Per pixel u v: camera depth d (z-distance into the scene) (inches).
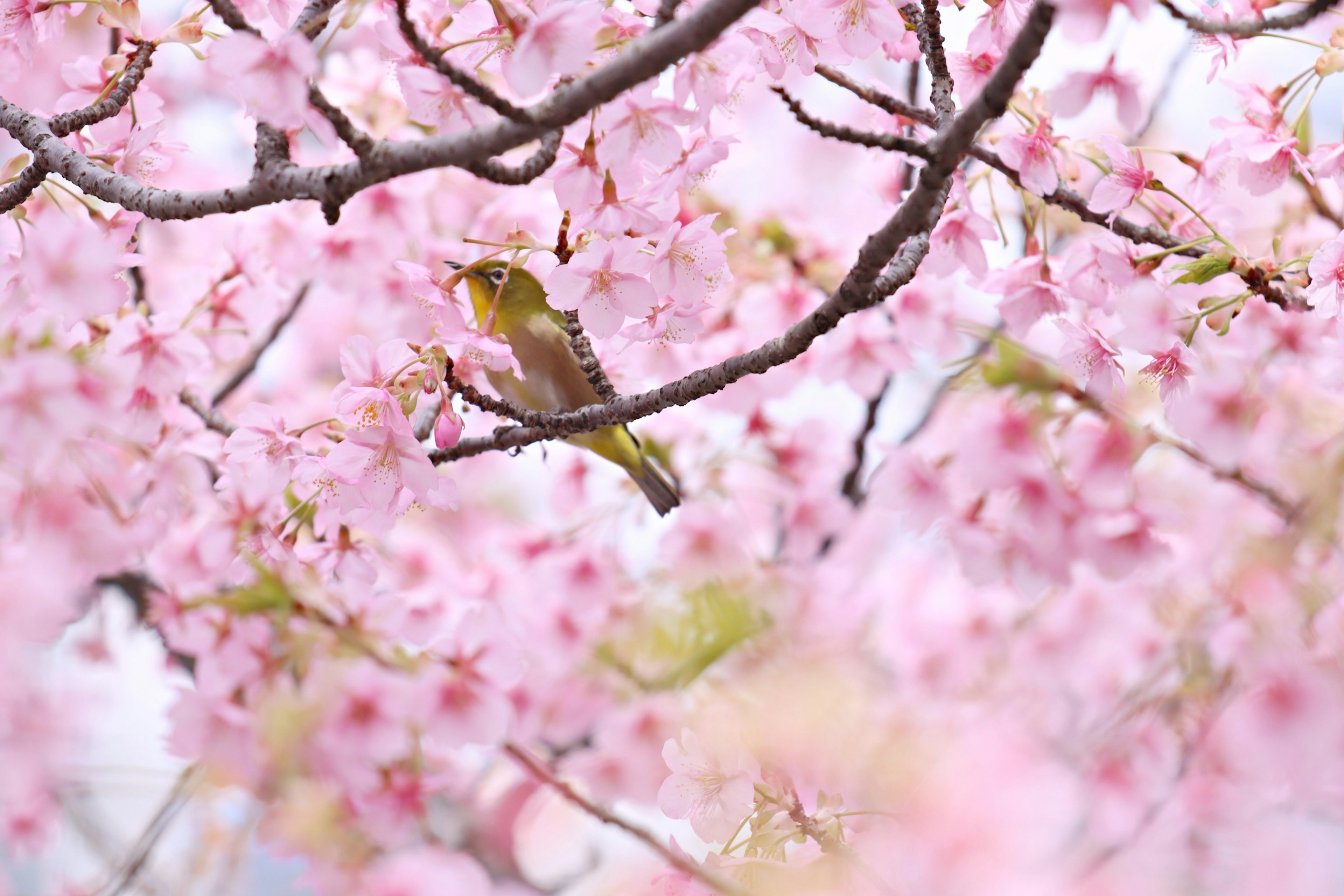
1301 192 327.3
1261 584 241.6
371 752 319.9
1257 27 245.1
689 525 419.8
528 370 362.0
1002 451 343.9
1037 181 275.4
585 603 421.4
